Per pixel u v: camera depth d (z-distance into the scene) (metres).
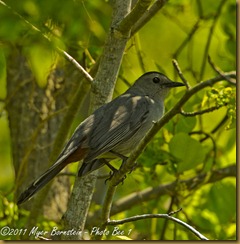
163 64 14.42
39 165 13.26
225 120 13.38
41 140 13.32
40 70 11.45
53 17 11.53
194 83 14.27
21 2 11.38
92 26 11.98
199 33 14.90
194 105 12.38
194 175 14.01
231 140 13.38
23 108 13.47
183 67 14.48
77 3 11.53
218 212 13.16
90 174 10.59
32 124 13.42
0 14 11.13
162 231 12.75
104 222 10.12
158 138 12.66
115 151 10.96
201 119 13.36
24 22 11.17
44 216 13.09
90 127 10.63
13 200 12.37
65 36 11.86
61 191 13.46
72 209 10.52
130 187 13.20
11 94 13.15
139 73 14.11
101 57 10.73
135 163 9.68
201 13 14.21
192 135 14.06
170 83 12.19
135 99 11.40
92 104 10.85
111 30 10.55
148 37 14.50
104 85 10.70
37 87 13.45
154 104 11.73
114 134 10.73
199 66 14.76
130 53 13.53
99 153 10.48
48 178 10.16
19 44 11.71
